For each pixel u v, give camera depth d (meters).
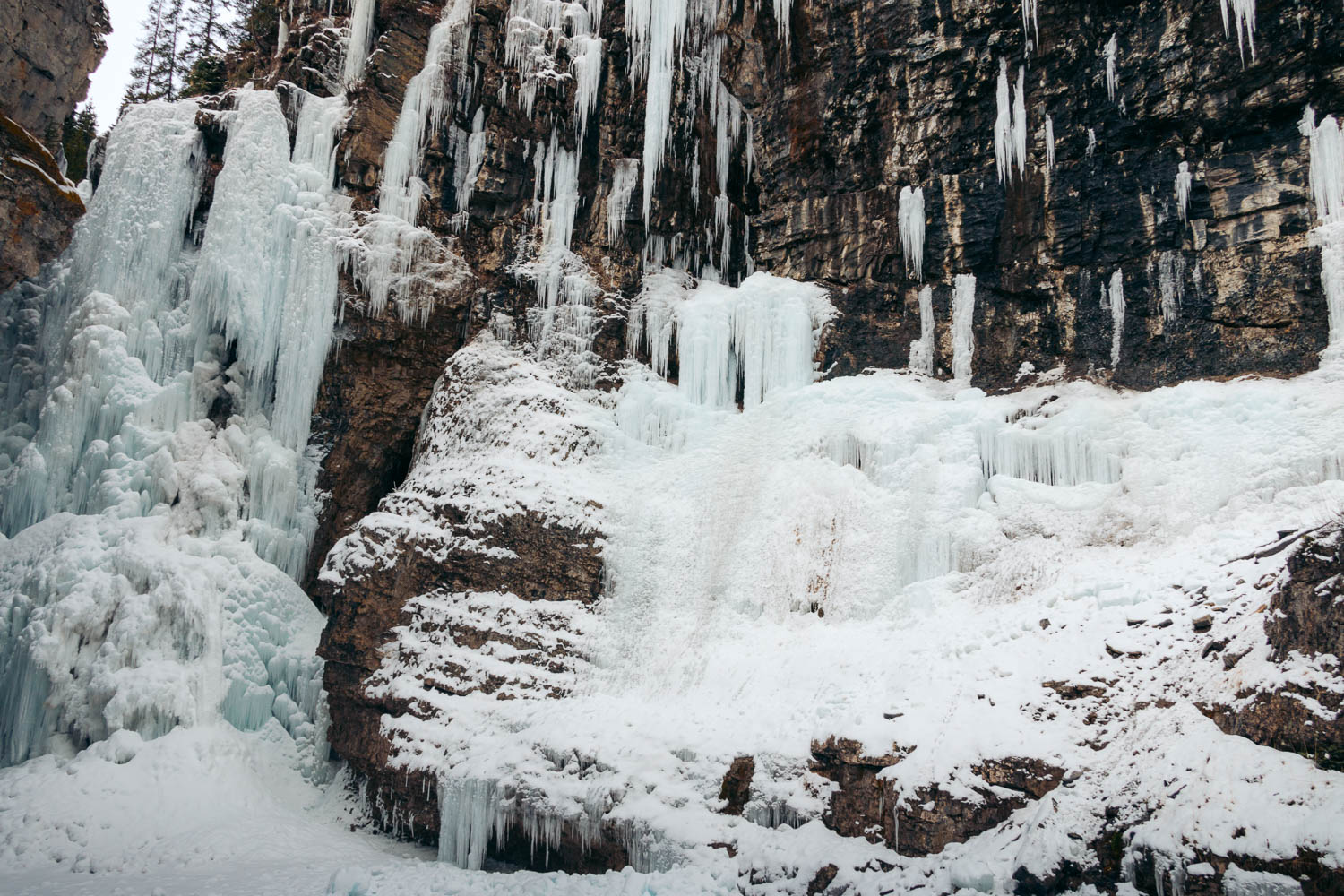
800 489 18.66
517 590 18.28
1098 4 18.70
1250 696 10.36
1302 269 16.42
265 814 17.45
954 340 20.31
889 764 12.64
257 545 21.05
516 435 20.73
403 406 23.17
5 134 19.14
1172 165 18.03
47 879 14.96
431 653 17.81
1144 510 15.26
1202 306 17.41
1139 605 13.05
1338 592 10.14
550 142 24.12
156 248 22.20
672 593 18.23
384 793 17.28
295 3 26.77
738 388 22.41
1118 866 10.17
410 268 22.86
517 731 16.23
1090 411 17.11
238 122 22.47
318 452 22.59
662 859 13.47
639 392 22.06
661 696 16.38
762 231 23.95
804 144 23.05
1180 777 10.25
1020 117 19.66
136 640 18.39
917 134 21.08
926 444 18.08
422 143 23.75
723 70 25.03
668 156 24.59
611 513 19.02
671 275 24.42
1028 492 16.78
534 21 24.67
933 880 11.23
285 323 22.09
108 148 23.06
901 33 21.11
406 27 24.27
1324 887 8.50
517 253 23.73
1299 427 14.68
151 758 17.36
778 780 13.58
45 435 20.91
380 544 19.38
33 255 19.94
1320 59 16.34
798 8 22.95
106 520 19.98
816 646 16.16
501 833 15.35
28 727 18.03
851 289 21.78
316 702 19.97
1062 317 19.12
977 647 14.16
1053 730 11.90
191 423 21.45
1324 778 9.27
